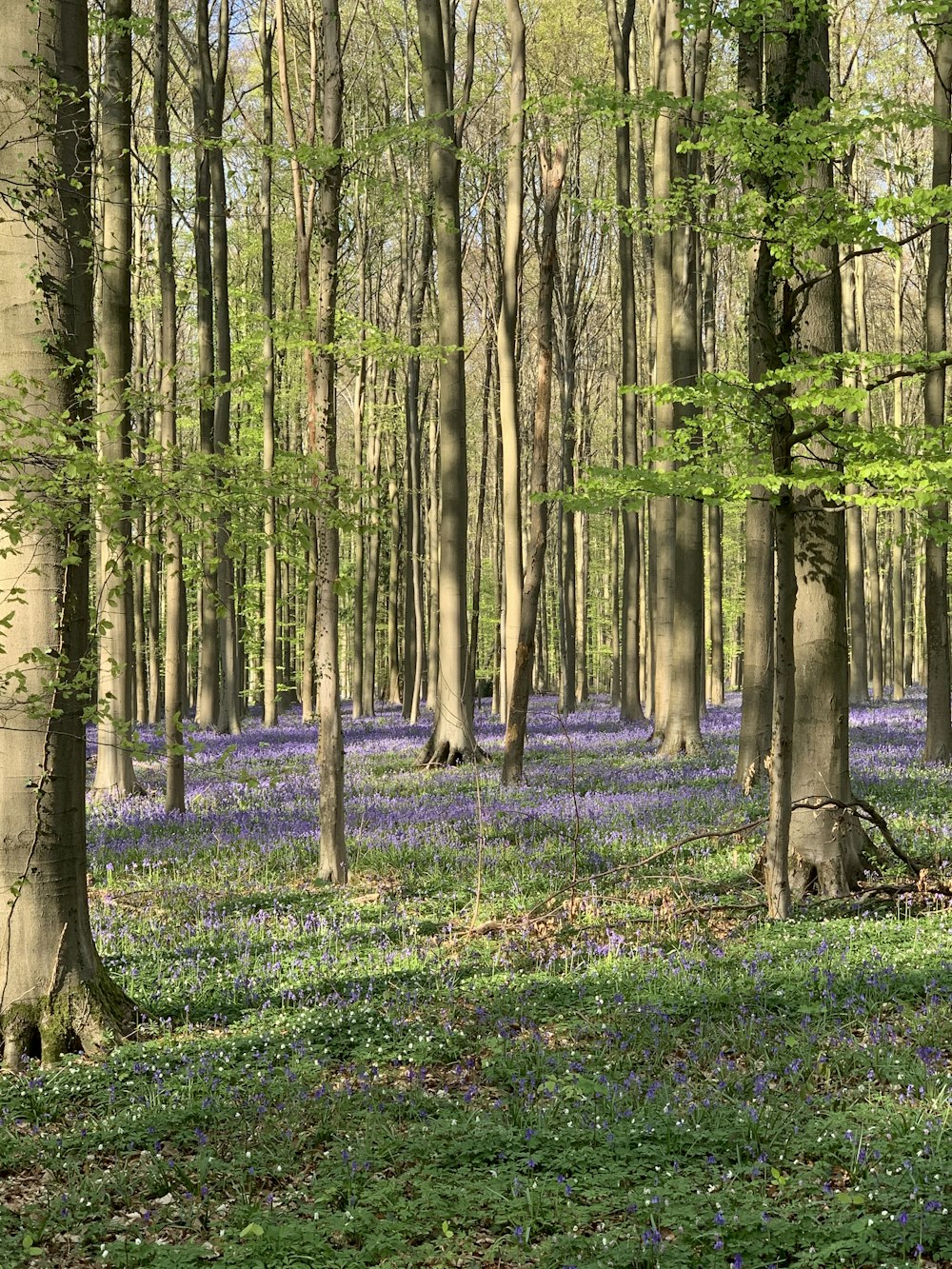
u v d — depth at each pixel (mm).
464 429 23203
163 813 16734
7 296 7273
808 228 8391
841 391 8117
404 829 15016
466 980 8461
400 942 9633
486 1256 4441
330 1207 4988
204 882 12312
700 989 7676
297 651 46531
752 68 10703
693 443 10266
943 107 18062
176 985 8461
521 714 19266
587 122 29734
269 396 27812
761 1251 4258
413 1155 5426
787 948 8555
